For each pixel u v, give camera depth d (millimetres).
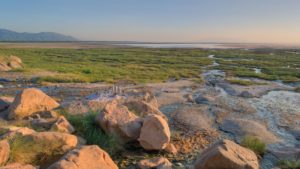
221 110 19703
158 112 15477
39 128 11961
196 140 13805
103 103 16922
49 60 52688
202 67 49062
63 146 9930
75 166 7941
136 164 10508
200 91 26797
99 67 42094
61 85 26406
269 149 12859
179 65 50375
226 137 14547
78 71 36469
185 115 17891
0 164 8250
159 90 26156
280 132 15742
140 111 15086
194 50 112938
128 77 33531
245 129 15602
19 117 13562
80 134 12125
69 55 68375
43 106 14773
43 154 9477
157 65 49125
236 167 8797
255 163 9664
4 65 34875
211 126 16234
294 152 12102
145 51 99500
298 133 15414
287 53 98688
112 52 87812
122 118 12586
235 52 100188
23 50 84562
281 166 10930
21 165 8086
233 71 43250
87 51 89312
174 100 22109
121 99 17688
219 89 28594
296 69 46500
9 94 22172
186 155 11969
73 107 15742
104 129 12266
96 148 9227
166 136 11930
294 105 22344
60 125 11703
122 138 12250
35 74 32281
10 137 9500
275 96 25766
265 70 44938
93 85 27188
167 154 11898
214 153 8984
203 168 9172
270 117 18656
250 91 27031
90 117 13016
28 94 14289
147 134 11867
